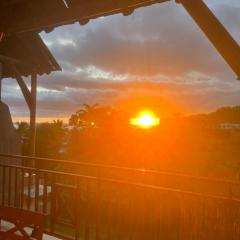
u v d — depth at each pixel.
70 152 24.34
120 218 4.61
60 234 5.18
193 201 3.97
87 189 4.89
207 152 17.56
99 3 5.87
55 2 6.50
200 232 3.92
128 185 4.48
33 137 12.03
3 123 9.03
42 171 5.39
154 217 4.28
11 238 2.73
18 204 5.92
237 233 3.68
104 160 22.67
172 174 4.28
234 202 3.70
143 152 20.61
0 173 8.30
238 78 4.09
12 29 7.05
